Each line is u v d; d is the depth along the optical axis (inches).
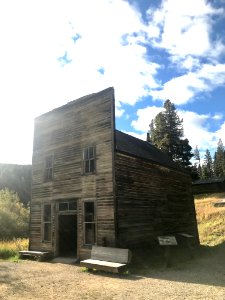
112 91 721.6
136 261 671.8
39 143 894.4
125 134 978.7
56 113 860.0
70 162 781.9
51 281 498.3
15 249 856.3
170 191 912.3
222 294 406.9
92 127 746.8
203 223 1320.1
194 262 713.0
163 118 2249.0
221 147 4475.9
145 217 753.6
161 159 977.5
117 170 685.3
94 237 685.9
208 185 1263.5
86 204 722.8
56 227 781.9
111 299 388.8
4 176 2613.2
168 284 471.2
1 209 1526.8
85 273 570.3
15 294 413.7
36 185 870.4
